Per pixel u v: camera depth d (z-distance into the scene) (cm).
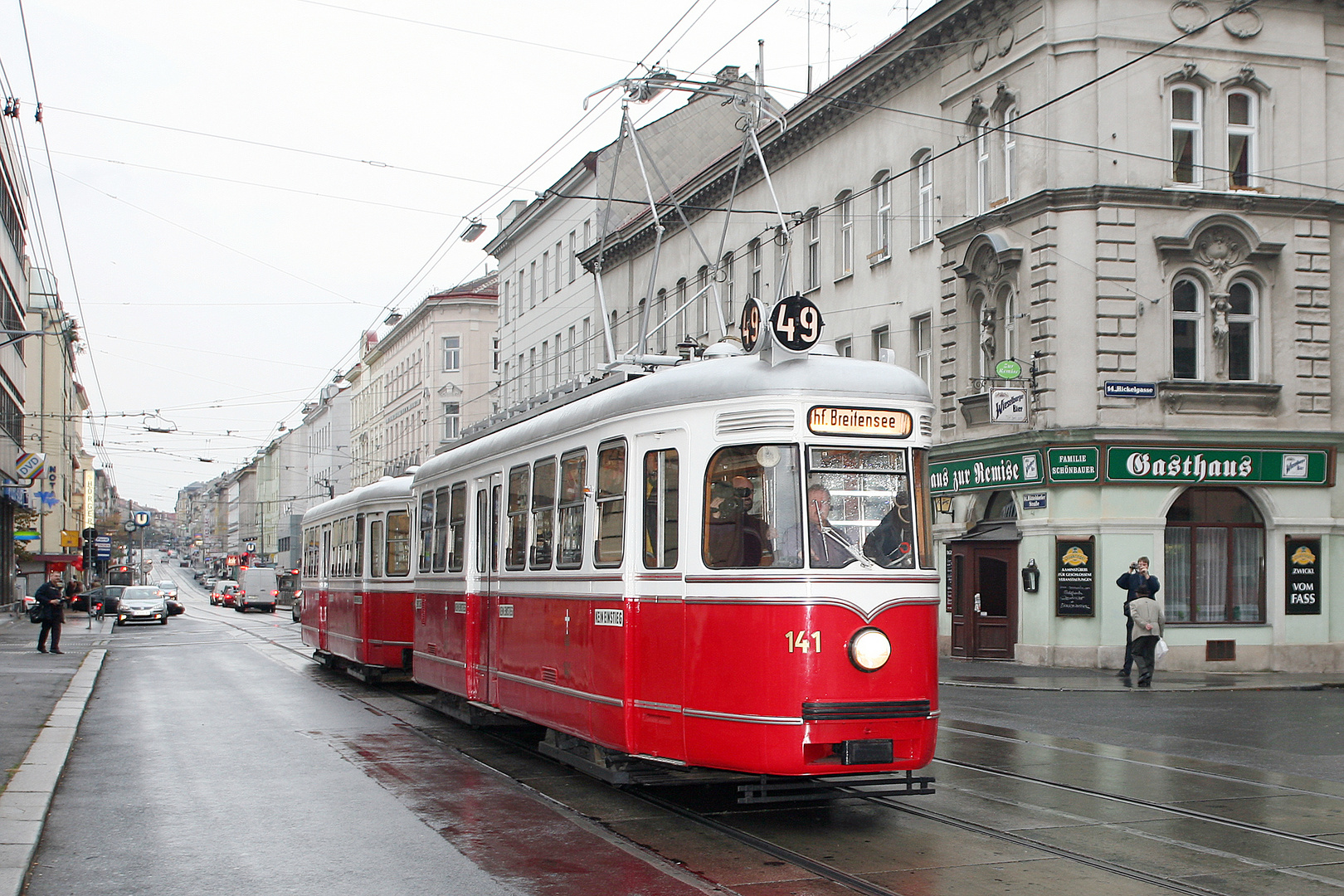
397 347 7894
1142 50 2389
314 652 2773
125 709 1675
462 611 1388
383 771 1143
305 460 11588
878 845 827
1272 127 2467
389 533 1941
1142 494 2353
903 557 877
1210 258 2414
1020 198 2448
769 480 868
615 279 4619
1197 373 2431
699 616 887
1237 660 2388
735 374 898
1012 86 2498
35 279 6681
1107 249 2361
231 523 16988
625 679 951
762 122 3566
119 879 747
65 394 7481
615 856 796
